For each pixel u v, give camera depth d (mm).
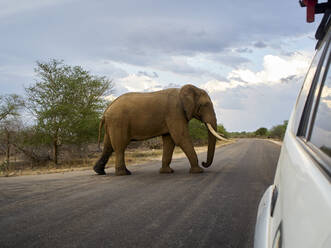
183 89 9844
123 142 9891
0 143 18250
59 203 5352
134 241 3410
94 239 3484
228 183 7348
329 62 1324
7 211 4797
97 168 10250
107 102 20141
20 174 11031
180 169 10977
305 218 853
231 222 4066
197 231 3723
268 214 1532
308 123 1452
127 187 7031
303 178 1045
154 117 9844
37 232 3752
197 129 42031
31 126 18094
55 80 17922
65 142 18359
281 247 996
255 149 26000
